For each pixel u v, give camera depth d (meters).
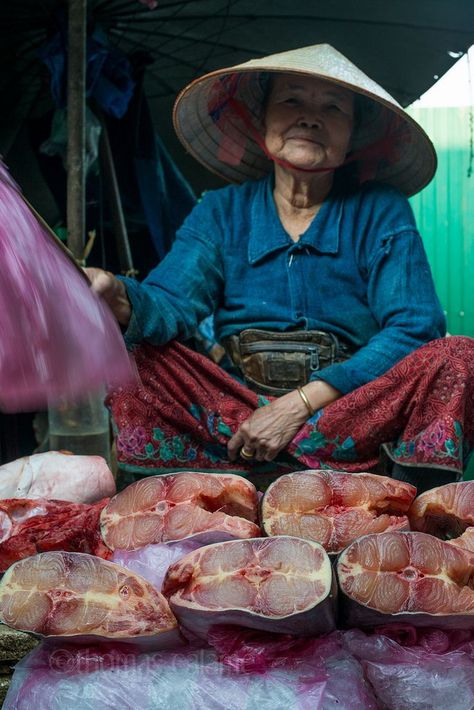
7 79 5.00
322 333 2.76
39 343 1.16
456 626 1.46
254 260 2.86
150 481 1.71
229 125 3.12
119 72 4.62
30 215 1.21
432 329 2.66
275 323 2.81
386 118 2.93
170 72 5.42
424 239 6.31
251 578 1.40
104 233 5.27
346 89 2.79
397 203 2.88
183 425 2.59
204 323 3.67
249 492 1.69
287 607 1.38
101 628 1.42
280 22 5.05
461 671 1.43
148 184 4.94
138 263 5.39
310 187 2.86
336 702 1.38
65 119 4.54
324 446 2.50
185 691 1.39
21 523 1.84
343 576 1.45
